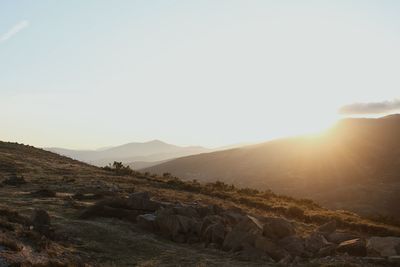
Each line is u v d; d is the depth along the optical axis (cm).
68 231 2170
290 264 1953
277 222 2288
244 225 2253
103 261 1831
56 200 3053
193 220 2427
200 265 1877
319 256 2125
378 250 2173
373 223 3706
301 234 2780
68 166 6397
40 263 1471
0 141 8569
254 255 2062
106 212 2631
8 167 5275
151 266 1830
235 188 5647
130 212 2659
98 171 5947
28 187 3741
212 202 3809
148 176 6059
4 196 3106
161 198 3625
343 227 3397
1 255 1438
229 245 2184
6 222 1809
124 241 2173
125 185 4400
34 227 1952
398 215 14400
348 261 1983
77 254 1828
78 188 3812
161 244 2219
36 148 8881
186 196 4025
